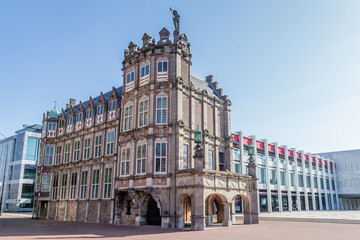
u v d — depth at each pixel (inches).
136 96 1264.8
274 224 1187.3
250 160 1267.2
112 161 1400.1
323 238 768.3
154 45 1234.6
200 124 1304.1
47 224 1268.5
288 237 782.5
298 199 2488.9
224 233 866.1
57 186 1736.0
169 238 749.9
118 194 1237.7
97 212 1403.8
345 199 3368.6
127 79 1350.9
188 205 1226.6
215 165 1343.5
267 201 2139.5
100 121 1541.6
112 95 1507.1
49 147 1872.5
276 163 2315.5
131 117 1282.0
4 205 2933.1
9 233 890.1
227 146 1433.3
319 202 2844.5
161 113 1170.0
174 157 1106.1
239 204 1923.0
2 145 3309.5
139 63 1302.9
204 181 1005.8
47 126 1898.4
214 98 1424.7
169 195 1073.5
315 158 2952.8
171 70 1200.8
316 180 2901.1
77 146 1669.5
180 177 1066.1
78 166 1604.3
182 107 1210.0
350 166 3331.7
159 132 1149.1
